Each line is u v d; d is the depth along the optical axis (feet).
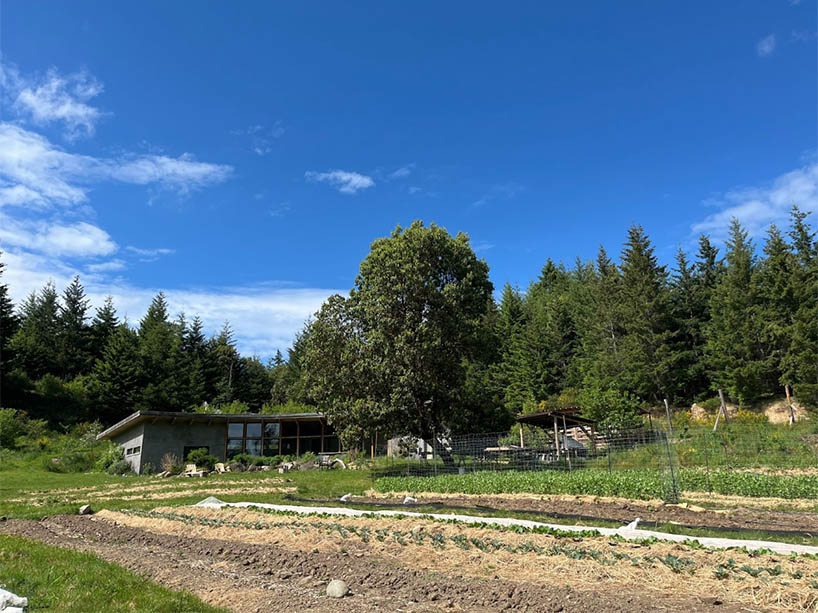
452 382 85.66
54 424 149.18
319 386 85.87
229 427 116.37
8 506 51.37
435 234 88.28
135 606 18.47
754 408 119.44
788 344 116.26
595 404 94.94
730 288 128.88
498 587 20.44
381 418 78.89
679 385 133.28
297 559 25.99
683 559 21.90
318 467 98.48
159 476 87.04
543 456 76.33
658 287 147.33
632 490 45.09
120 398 163.63
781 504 41.11
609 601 18.26
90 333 196.85
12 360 159.43
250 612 18.62
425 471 75.51
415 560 25.48
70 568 23.58
